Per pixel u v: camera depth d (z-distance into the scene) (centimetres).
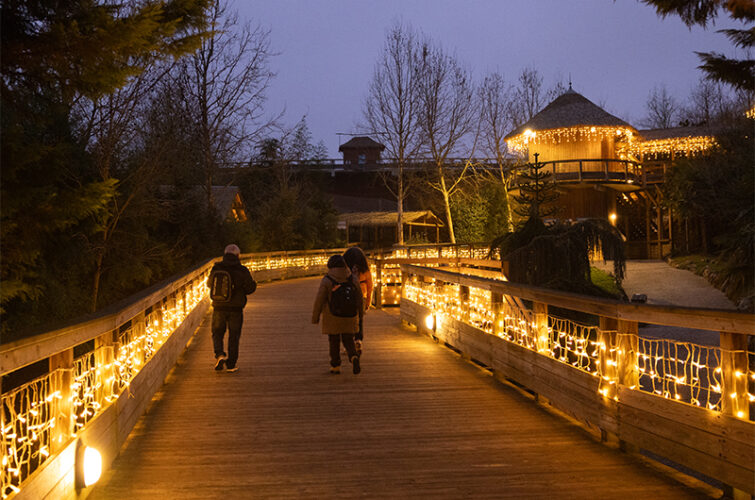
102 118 1633
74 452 394
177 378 807
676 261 3177
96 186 757
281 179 4328
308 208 3891
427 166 4203
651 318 461
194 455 507
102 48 650
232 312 850
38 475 338
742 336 393
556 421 605
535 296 659
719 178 2122
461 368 863
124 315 536
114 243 1669
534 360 672
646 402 469
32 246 832
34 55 668
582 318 1056
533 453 510
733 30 756
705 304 2083
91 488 434
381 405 669
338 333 812
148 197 1891
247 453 512
